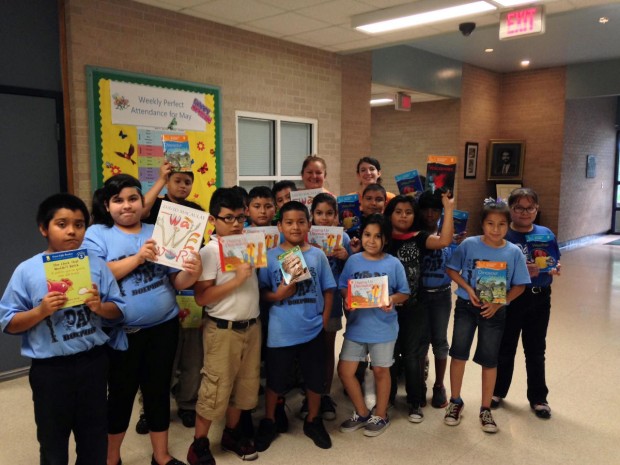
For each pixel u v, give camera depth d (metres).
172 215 2.00
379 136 9.29
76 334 1.71
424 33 4.85
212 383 2.26
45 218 1.69
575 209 9.52
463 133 8.35
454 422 2.73
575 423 2.76
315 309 2.51
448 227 2.61
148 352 2.14
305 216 2.45
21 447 2.54
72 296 1.65
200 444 2.31
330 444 2.51
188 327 2.62
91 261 1.81
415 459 2.41
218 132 4.55
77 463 1.83
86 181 3.70
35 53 3.44
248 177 5.02
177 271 2.14
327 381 2.92
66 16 3.54
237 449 2.41
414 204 2.82
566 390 3.19
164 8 4.07
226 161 4.70
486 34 6.48
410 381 2.80
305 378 2.54
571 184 9.16
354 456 2.44
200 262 2.07
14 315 1.63
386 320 2.58
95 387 1.79
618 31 6.29
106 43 3.74
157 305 2.08
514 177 8.94
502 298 2.49
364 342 2.58
